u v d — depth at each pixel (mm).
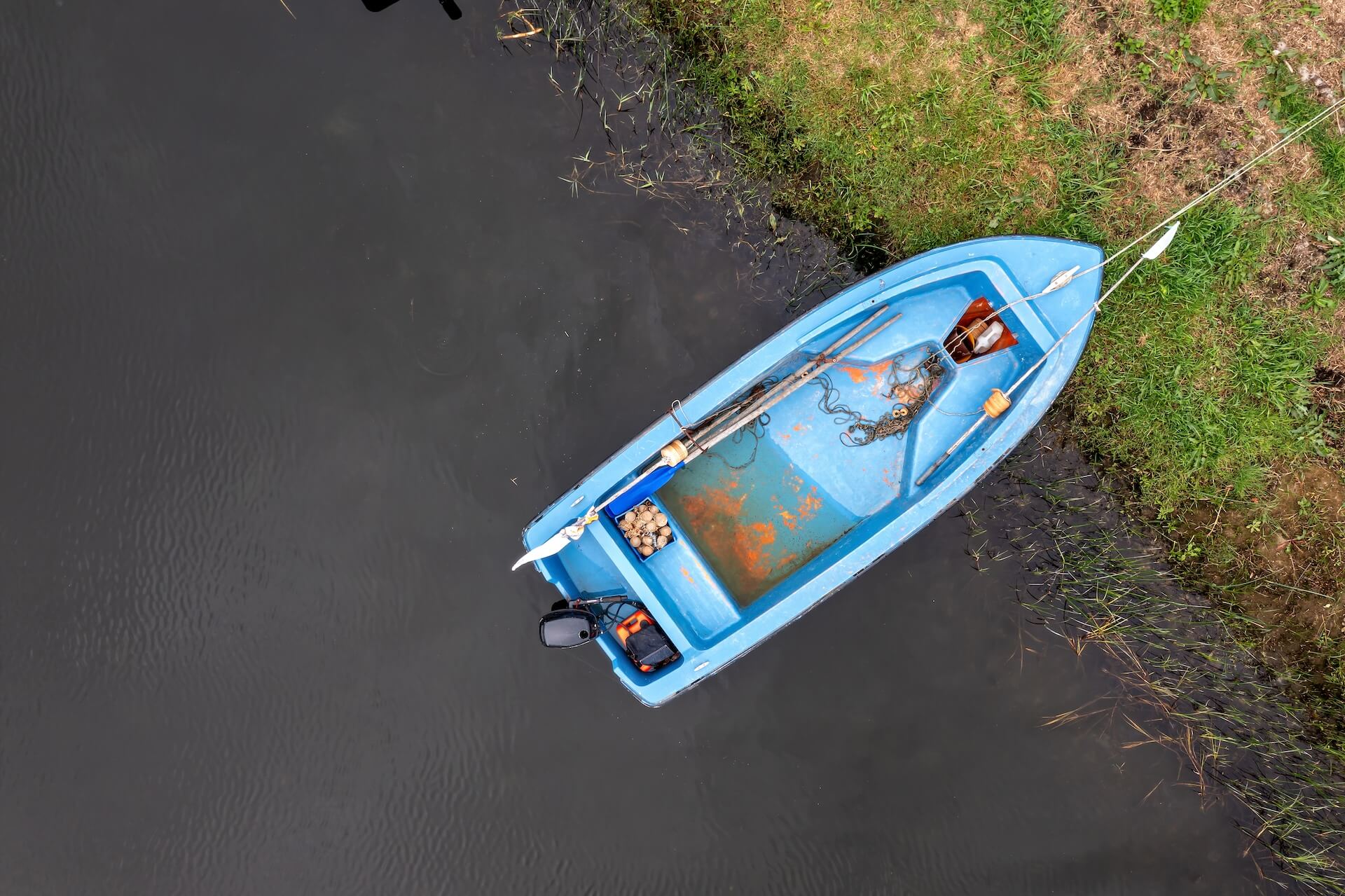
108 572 5672
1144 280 5504
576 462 5664
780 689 5691
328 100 5570
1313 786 5715
